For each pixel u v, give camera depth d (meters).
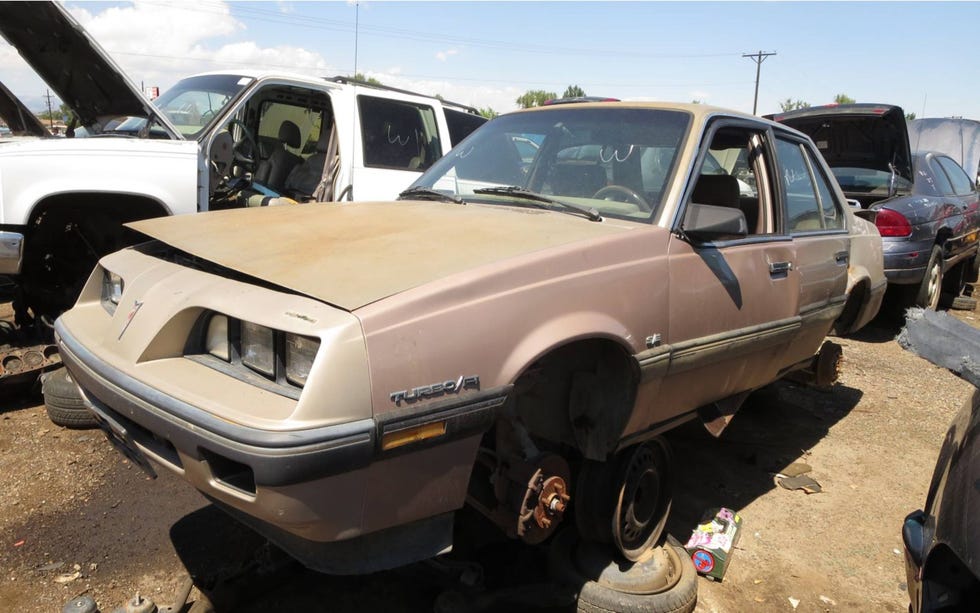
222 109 5.79
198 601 2.72
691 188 3.14
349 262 2.37
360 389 1.98
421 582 2.98
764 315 3.48
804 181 4.32
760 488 4.18
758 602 3.14
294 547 2.21
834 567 3.43
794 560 3.47
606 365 2.81
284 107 7.14
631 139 3.40
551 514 2.63
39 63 5.16
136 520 3.38
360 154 6.50
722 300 3.17
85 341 2.62
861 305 5.04
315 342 2.02
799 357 4.15
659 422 3.04
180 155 5.01
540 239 2.68
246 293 2.24
